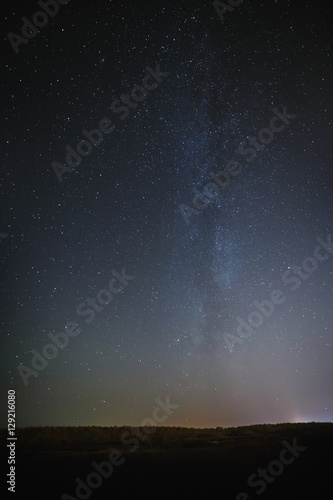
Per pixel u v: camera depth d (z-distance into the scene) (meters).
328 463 9.82
